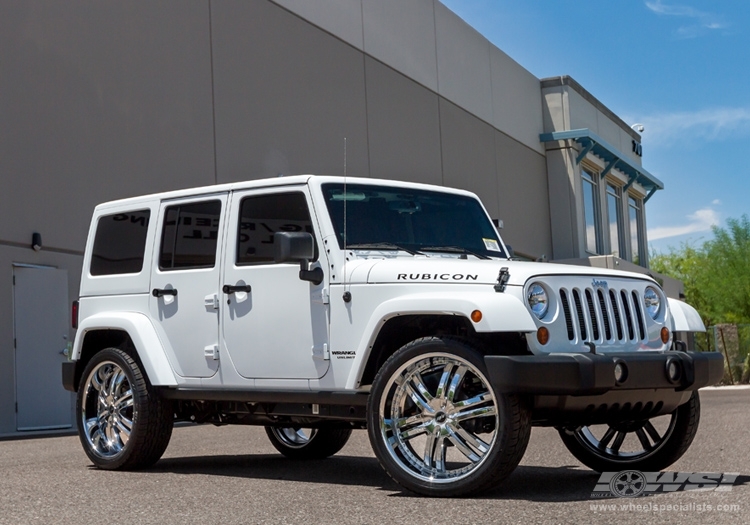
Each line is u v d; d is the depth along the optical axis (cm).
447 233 694
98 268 782
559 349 555
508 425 531
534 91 3353
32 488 640
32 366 1423
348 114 2220
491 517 475
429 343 559
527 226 3175
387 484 625
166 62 1684
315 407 637
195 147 1734
